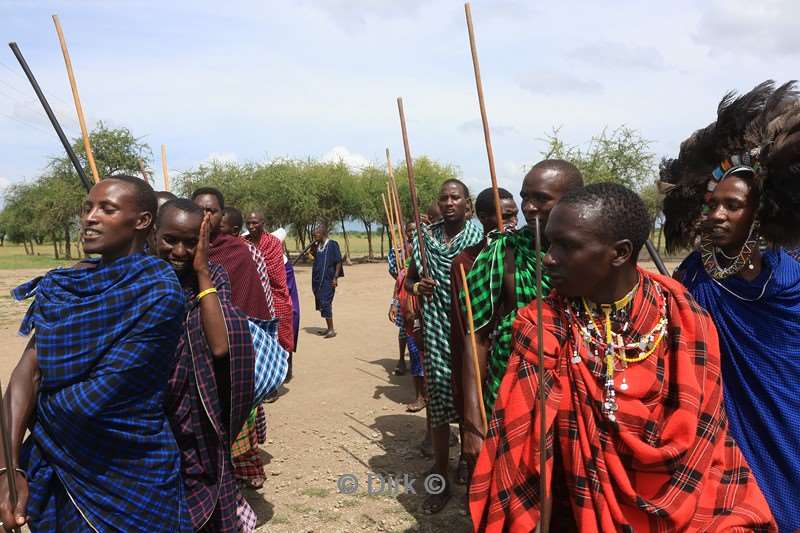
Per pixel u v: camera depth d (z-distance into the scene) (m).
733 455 2.03
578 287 1.94
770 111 2.67
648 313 1.99
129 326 2.42
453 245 4.78
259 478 4.46
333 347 10.31
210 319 2.92
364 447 5.48
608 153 24.31
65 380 2.39
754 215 2.51
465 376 2.87
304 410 6.66
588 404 1.92
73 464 2.41
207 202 5.21
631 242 1.93
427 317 4.25
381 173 39.53
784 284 2.45
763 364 2.49
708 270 2.65
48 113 3.04
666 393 1.94
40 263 40.06
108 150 35.44
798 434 2.44
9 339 11.32
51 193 42.38
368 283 22.58
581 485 1.89
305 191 36.59
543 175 2.79
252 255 5.59
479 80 3.16
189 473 2.88
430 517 4.12
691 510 1.82
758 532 1.93
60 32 3.14
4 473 2.32
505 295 2.94
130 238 2.56
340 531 3.94
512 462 1.95
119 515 2.45
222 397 3.09
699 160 2.93
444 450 4.27
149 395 2.51
